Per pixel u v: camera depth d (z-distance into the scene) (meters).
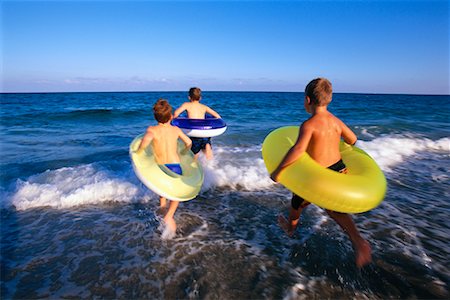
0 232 2.76
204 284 2.11
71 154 5.62
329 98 2.24
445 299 1.98
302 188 2.09
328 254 2.50
